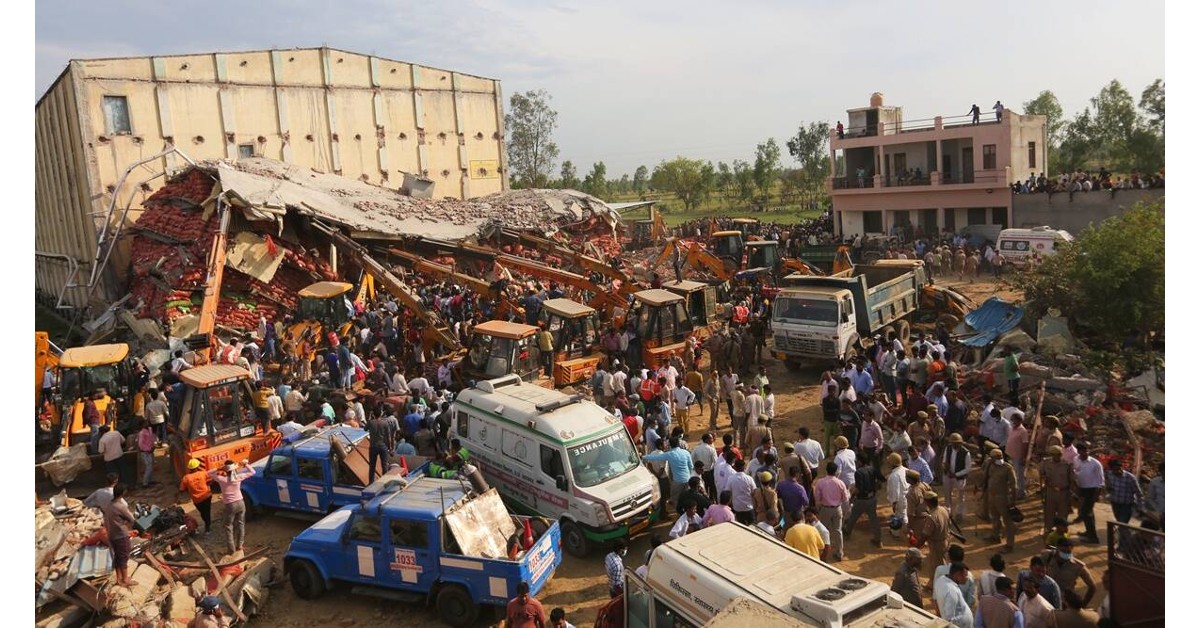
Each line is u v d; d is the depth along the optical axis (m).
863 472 13.34
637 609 9.12
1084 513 12.84
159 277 30.11
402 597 11.94
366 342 25.80
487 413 15.31
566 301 24.03
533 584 11.41
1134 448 15.18
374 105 51.12
